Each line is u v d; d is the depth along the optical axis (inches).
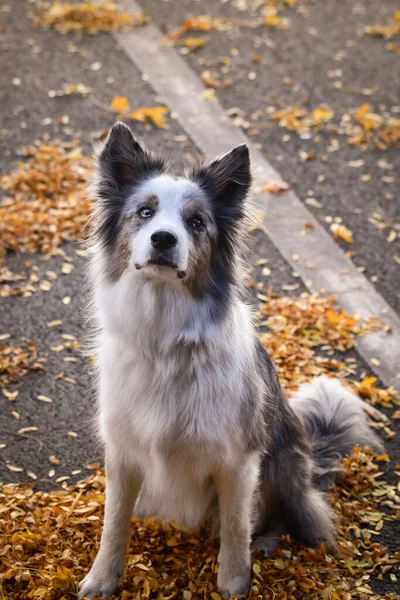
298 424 174.9
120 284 147.7
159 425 146.3
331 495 179.9
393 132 344.5
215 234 153.0
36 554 157.8
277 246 275.7
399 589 159.6
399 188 311.3
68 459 192.1
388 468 192.5
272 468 167.0
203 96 363.3
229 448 148.5
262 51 405.4
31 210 283.4
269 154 327.3
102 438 157.9
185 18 434.3
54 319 239.6
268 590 153.9
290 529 172.1
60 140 327.9
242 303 161.8
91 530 166.9
